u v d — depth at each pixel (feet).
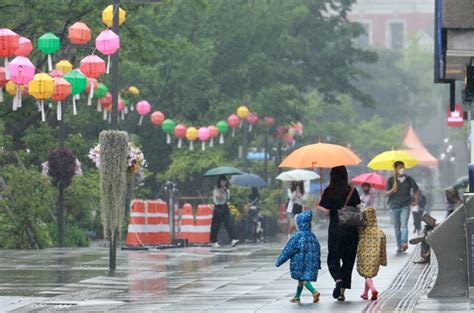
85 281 162.20
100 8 282.36
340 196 133.59
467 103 160.86
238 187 316.19
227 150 409.28
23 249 245.45
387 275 169.58
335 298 133.18
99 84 264.31
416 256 214.69
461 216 128.36
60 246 261.24
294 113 418.72
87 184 290.56
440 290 129.18
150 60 384.88
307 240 130.93
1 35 183.21
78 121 336.90
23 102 282.56
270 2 422.00
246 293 143.02
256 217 308.81
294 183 256.73
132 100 336.29
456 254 128.57
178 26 396.57
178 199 349.41
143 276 170.09
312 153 139.54
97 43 182.70
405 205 224.74
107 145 179.73
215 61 414.41
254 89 421.59
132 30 301.22
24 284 157.99
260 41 420.36
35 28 281.95
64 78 211.00
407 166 229.04
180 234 278.87
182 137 358.02
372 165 227.61
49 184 259.80
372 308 122.83
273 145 489.26
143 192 358.23
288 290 146.61
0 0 278.87
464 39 132.26
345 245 133.59
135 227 244.83
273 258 209.46
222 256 216.54
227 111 395.14
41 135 292.81
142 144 388.57
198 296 140.26
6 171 258.57
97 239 312.91
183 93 388.16
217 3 402.31
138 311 124.47
